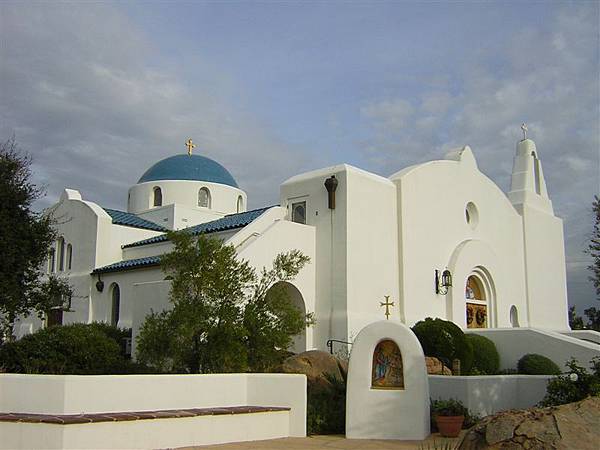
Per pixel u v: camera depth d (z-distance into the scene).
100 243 28.09
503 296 31.80
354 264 23.28
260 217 23.83
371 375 14.78
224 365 15.68
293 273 18.86
